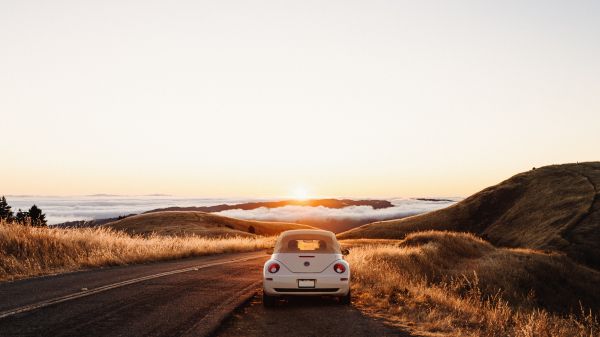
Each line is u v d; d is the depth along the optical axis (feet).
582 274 118.01
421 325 25.30
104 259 55.16
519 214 409.28
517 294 88.33
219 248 90.63
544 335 25.30
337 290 30.22
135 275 45.34
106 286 37.14
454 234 124.47
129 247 66.59
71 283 38.50
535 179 479.00
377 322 25.94
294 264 30.58
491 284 87.66
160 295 33.55
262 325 25.00
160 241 84.17
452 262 100.73
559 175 459.32
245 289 37.83
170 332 22.35
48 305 28.48
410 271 78.02
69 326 23.08
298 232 33.99
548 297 94.32
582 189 383.86
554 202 383.24
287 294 30.12
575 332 29.32
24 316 25.20
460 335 22.88
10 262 45.06
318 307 30.78
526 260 113.50
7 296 31.58
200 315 26.61
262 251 98.58
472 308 32.12
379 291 36.81
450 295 40.75
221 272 50.85
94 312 26.76
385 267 60.44
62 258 52.70
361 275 44.55
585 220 291.38
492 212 459.73
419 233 121.90
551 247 258.98
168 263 61.26
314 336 22.45
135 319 25.14
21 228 55.06
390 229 487.20
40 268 46.34
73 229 67.56
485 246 124.16
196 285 39.37
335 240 33.50
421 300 33.01
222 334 22.70
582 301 99.50
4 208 325.21
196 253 79.00
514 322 28.81
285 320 26.37
